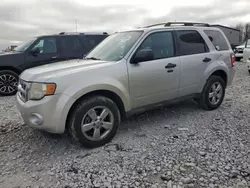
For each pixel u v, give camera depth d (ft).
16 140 12.29
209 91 15.76
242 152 10.43
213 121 14.34
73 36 25.73
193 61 14.34
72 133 10.69
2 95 22.99
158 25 14.97
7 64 22.68
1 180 8.89
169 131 12.98
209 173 8.94
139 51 11.82
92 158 10.27
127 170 9.29
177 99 14.25
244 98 19.69
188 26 14.94
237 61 53.31
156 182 8.52
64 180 8.79
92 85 10.53
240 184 8.29
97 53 13.97
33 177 9.05
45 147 11.45
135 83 11.99
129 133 12.79
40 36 24.54
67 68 11.10
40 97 10.05
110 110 11.37
